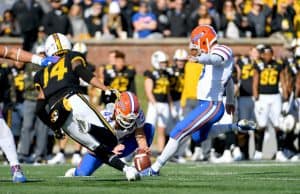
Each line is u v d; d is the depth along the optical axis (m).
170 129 40.50
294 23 51.84
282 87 40.53
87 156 25.61
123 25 52.88
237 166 32.31
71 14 52.53
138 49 52.22
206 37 25.62
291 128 40.06
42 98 22.91
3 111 38.34
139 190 20.61
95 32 52.31
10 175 27.12
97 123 22.44
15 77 38.72
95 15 52.34
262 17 51.84
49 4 51.22
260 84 40.06
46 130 38.38
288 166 31.62
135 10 53.19
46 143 38.53
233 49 50.94
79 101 22.39
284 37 51.59
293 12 51.88
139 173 24.81
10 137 22.47
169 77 40.06
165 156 25.69
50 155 39.66
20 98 38.94
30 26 46.56
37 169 31.30
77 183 22.33
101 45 51.91
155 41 52.19
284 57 44.84
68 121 22.44
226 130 26.20
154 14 52.97
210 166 32.66
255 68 39.97
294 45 41.03
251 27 51.88
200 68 39.94
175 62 40.53
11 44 48.94
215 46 25.30
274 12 52.12
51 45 23.52
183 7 52.78
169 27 52.78
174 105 40.41
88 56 51.78
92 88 38.72
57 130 22.70
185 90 40.25
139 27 52.62
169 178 24.36
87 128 22.12
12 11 49.69
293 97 40.50
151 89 40.00
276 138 40.22
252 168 30.58
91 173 25.72
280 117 40.16
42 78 22.88
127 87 39.47
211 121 25.66
